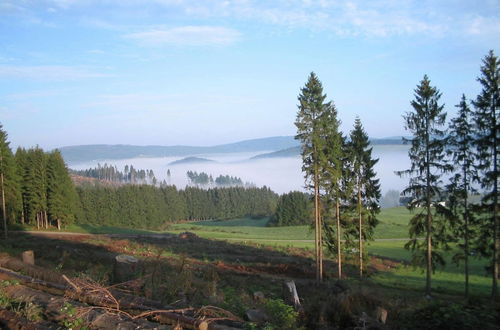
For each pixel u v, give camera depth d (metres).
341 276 36.78
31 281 10.98
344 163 34.78
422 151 27.28
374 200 35.12
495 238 25.53
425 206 27.77
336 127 31.88
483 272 42.12
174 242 59.16
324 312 9.46
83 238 55.56
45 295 9.52
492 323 7.96
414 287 34.00
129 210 108.50
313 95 30.94
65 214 75.56
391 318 9.46
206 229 111.81
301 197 117.50
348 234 36.34
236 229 110.69
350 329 8.84
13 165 62.78
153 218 114.88
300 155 31.91
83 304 8.88
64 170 76.69
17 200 63.34
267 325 8.09
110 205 103.62
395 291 30.67
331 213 33.38
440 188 27.28
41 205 73.00
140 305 8.84
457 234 28.27
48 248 35.50
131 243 49.66
